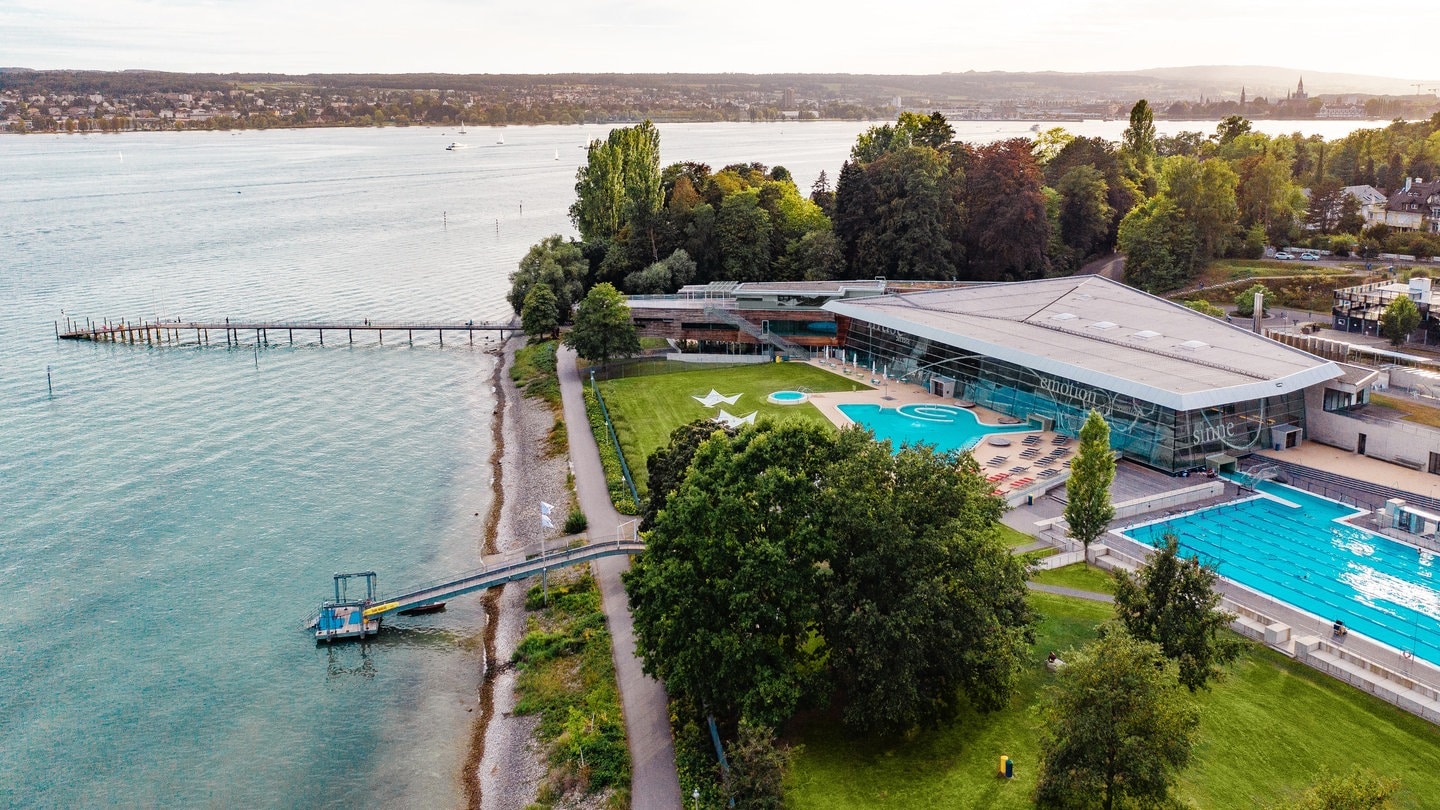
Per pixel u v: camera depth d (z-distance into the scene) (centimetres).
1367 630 7781
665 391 15200
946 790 6019
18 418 14925
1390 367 13275
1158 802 5397
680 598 6569
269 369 18100
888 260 19362
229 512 11475
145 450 13562
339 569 10088
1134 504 10219
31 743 7362
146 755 7244
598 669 7850
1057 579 8638
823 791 6066
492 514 11481
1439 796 5831
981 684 6512
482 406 16000
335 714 7744
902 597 6256
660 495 8644
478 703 7906
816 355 16925
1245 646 7094
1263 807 5750
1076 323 14262
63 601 9400
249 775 7038
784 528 6831
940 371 14500
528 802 6581
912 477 6538
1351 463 11469
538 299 18238
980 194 19700
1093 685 5456
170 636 8825
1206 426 11294
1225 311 17462
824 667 6731
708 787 6219
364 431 14550
